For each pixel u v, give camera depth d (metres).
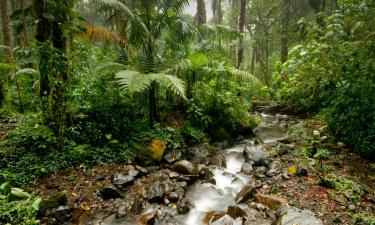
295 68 9.09
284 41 14.88
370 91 5.43
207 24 7.11
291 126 8.14
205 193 4.45
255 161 5.41
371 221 3.44
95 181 4.34
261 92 12.71
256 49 18.81
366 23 6.03
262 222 3.56
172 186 4.38
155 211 3.75
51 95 4.61
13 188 3.62
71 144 4.88
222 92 7.45
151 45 6.08
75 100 5.02
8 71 7.39
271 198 4.02
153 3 5.95
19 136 4.82
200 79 7.49
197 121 6.72
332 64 6.45
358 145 5.54
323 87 8.42
